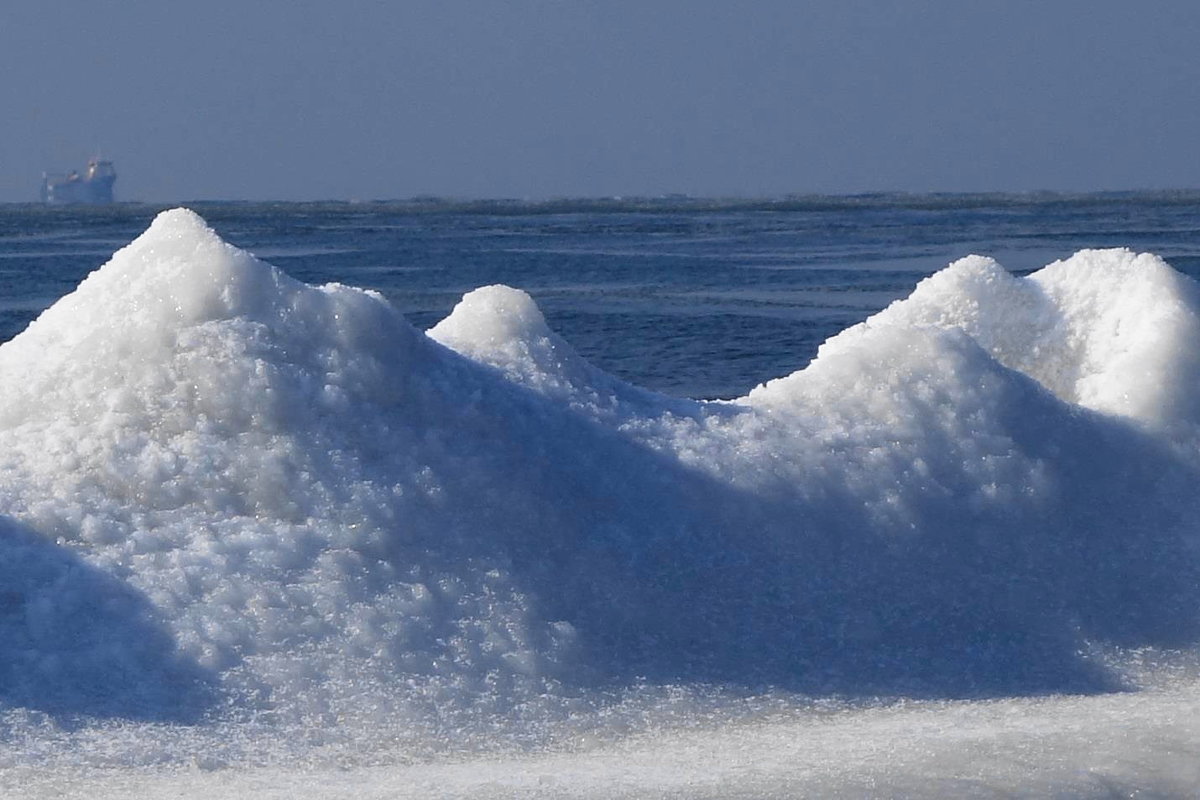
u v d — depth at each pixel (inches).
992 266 1258.0
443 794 604.4
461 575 801.6
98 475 810.8
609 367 3390.7
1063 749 660.1
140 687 700.7
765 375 3238.2
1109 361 1170.0
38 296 5329.7
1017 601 904.9
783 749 690.8
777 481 933.2
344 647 743.1
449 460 864.9
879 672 826.8
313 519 806.5
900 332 1057.5
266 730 689.0
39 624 721.0
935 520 940.6
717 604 843.4
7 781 615.8
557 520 855.7
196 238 916.0
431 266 7677.2
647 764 665.0
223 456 826.2
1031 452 1006.4
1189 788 619.8
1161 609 927.7
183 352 866.1
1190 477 1048.2
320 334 893.8
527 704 737.6
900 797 599.2
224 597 751.7
